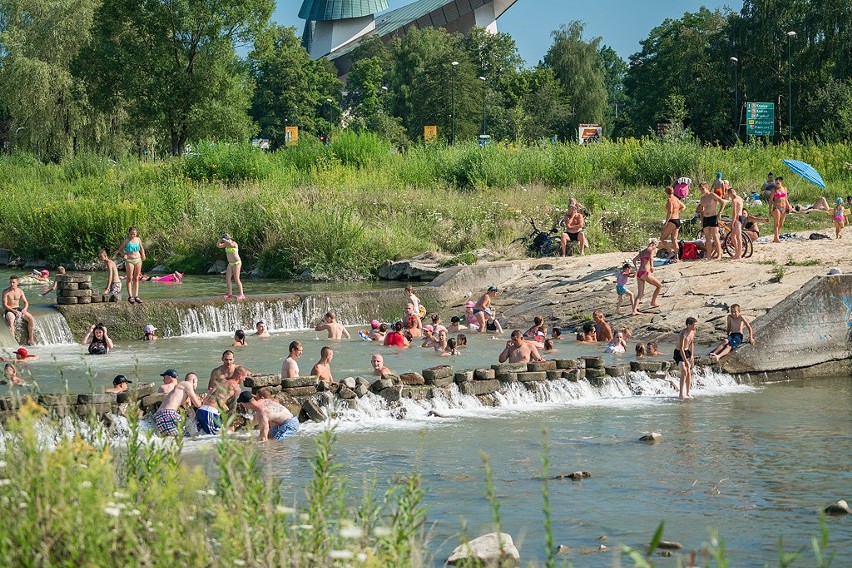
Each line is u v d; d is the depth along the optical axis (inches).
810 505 501.4
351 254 1518.2
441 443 642.8
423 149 2255.2
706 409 763.4
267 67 5305.1
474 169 2027.6
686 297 1095.0
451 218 1673.2
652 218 1660.9
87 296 1079.0
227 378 698.8
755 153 2138.3
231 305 1141.1
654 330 1029.8
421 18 7367.1
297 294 1194.6
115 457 352.8
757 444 641.0
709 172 2021.4
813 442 647.1
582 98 5157.5
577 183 2023.9
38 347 1003.9
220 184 1988.2
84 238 1754.4
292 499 488.1
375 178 2018.9
